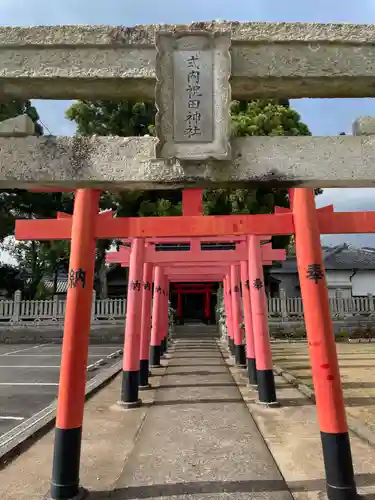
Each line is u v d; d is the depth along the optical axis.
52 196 25.22
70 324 4.47
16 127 2.73
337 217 4.90
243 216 5.04
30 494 4.43
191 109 2.71
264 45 2.84
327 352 4.30
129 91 2.95
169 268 15.84
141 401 8.55
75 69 2.77
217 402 8.58
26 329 24.00
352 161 2.76
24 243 29.52
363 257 33.78
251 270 8.59
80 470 5.05
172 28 2.81
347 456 4.13
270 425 6.88
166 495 4.37
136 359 8.52
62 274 35.19
